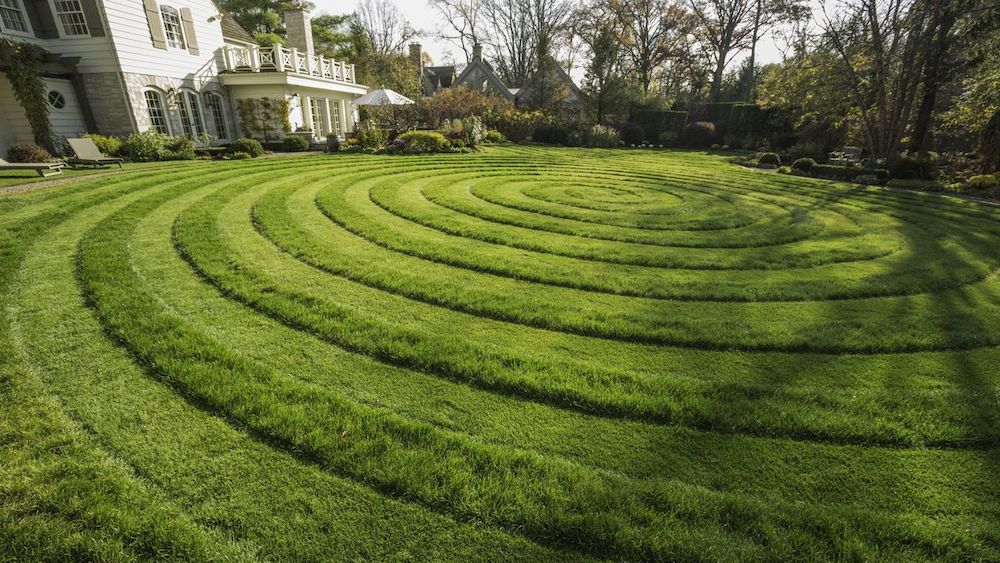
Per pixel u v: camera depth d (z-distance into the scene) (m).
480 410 2.88
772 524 2.11
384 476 2.29
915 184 13.89
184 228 6.14
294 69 19.38
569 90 35.94
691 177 14.62
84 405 2.71
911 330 4.12
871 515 2.18
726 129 30.61
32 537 1.91
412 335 3.69
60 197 7.46
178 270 4.81
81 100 14.23
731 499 2.25
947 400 3.11
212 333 3.60
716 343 3.82
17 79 12.25
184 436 2.51
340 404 2.81
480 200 9.34
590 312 4.32
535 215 8.38
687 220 8.48
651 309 4.57
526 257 5.99
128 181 9.13
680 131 30.83
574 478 2.34
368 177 11.28
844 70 17.91
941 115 17.30
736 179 14.73
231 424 2.62
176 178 9.87
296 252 5.56
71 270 4.62
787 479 2.42
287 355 3.37
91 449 2.39
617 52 29.61
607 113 30.14
